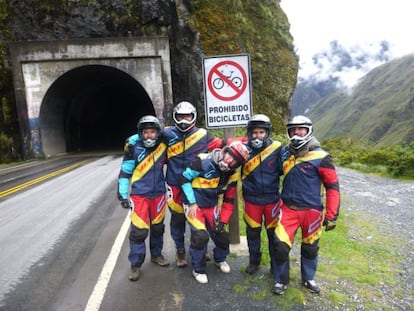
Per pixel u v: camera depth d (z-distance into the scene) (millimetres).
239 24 25797
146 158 3779
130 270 4078
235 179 3791
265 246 4715
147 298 3404
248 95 4504
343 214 7254
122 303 3326
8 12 22625
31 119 21578
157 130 3678
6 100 21922
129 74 21812
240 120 4535
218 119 4531
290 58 28531
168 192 4027
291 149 3391
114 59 21688
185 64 23703
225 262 4051
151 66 21844
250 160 3633
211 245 4840
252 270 3891
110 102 33781
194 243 3641
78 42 21219
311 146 3342
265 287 3584
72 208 7219
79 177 11547
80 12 23500
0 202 8023
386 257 4797
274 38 28438
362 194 9648
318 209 3389
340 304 3322
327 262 4410
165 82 22000
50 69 21422
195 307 3209
